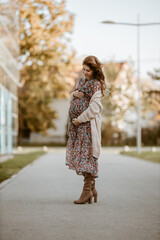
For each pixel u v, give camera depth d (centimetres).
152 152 2569
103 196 771
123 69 4916
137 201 711
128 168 1496
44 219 545
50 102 4797
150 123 4838
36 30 2272
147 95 3381
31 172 1278
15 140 2322
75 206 650
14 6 2127
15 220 539
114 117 4594
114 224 518
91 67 668
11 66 2166
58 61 2419
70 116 677
